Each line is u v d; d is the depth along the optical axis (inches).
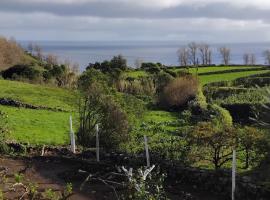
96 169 655.1
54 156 714.2
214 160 630.5
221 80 2095.2
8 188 522.6
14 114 1169.4
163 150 691.4
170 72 2089.1
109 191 564.1
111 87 818.8
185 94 1508.4
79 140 800.3
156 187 509.7
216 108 1238.3
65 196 448.1
